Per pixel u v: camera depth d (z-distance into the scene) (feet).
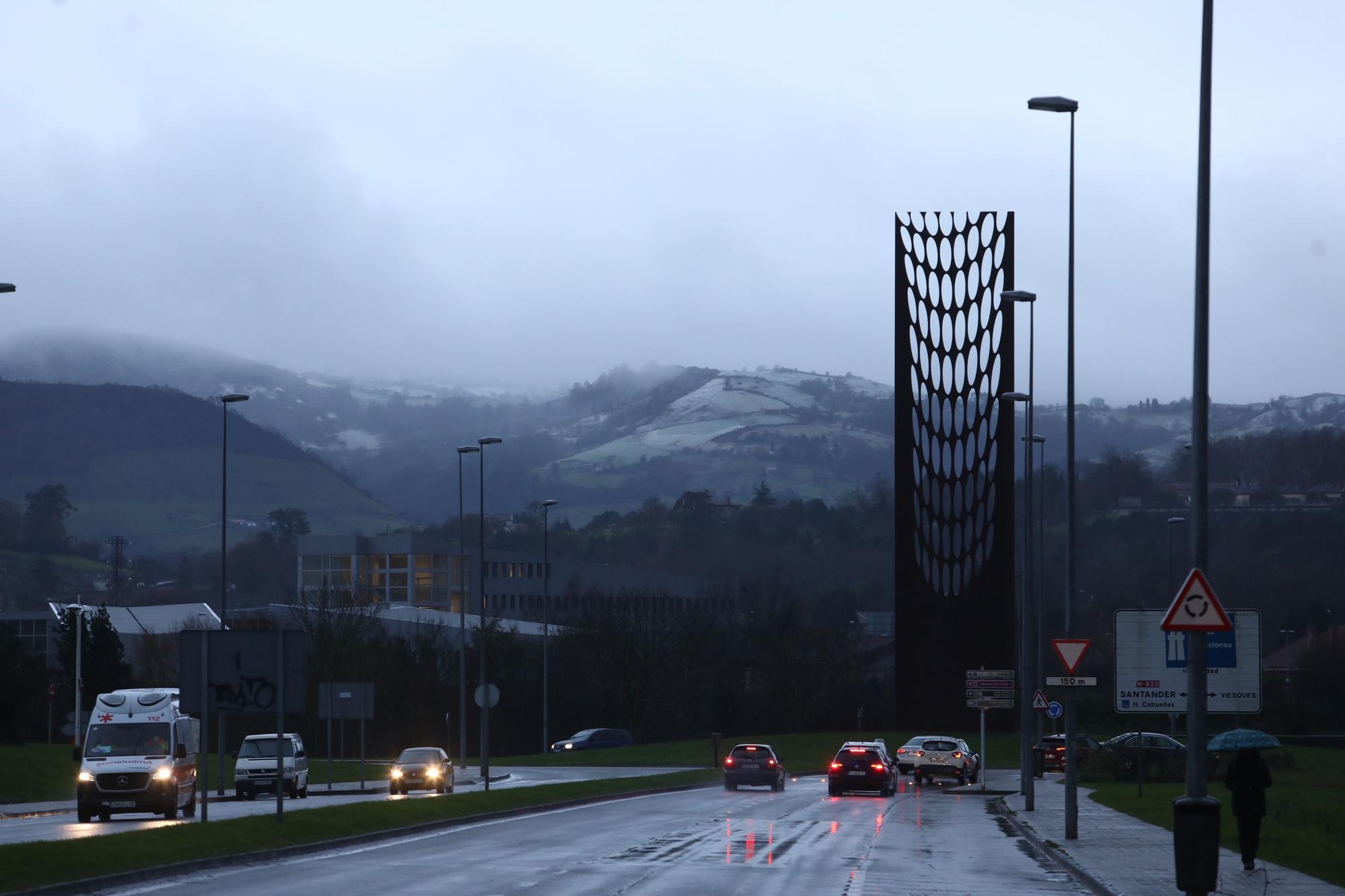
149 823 338.54
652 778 567.18
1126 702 250.98
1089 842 261.85
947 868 217.77
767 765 512.22
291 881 191.72
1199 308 177.17
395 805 318.45
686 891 182.60
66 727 602.44
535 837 279.08
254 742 476.95
